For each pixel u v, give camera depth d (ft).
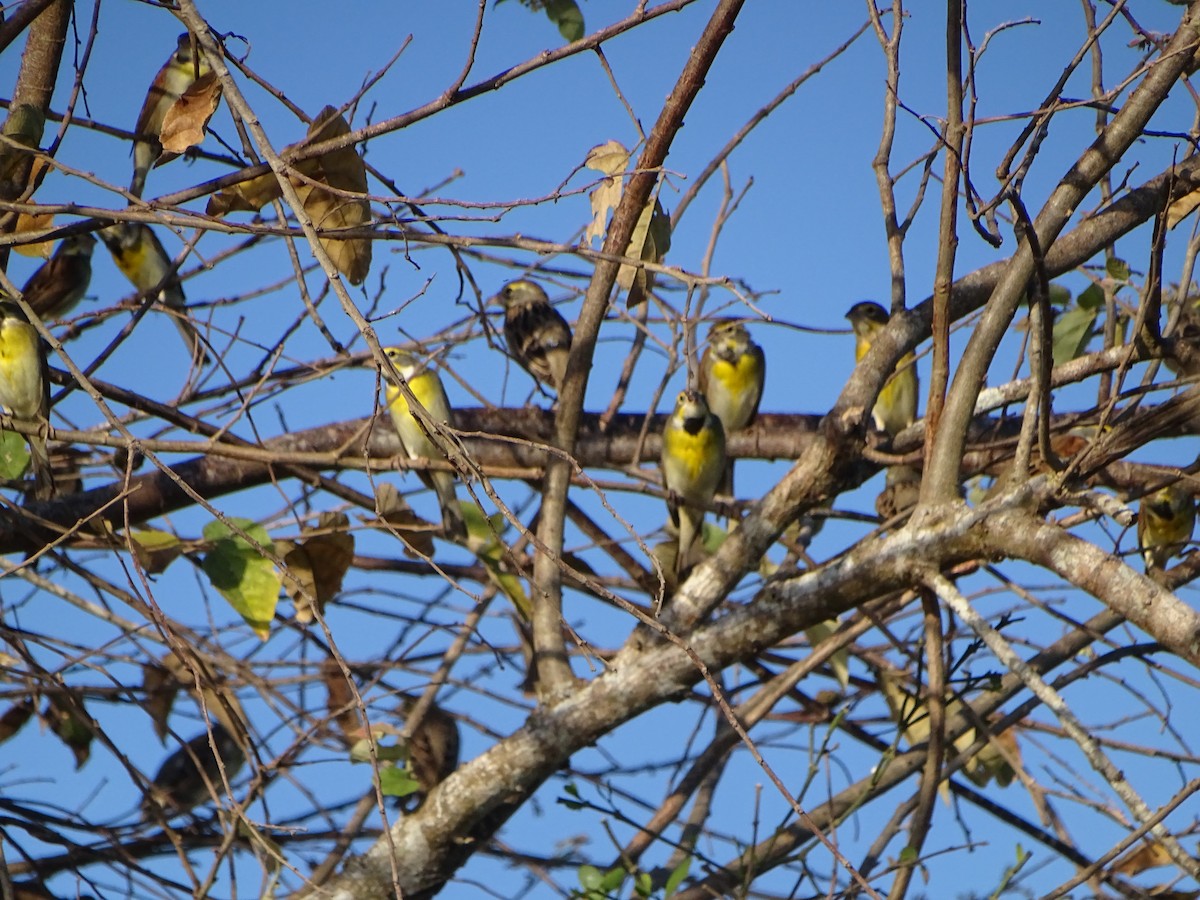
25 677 27.76
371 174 26.73
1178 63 24.82
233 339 28.48
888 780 32.04
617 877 26.86
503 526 34.50
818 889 27.45
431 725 32.58
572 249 20.21
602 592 19.29
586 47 23.66
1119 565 23.04
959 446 25.57
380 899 27.89
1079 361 29.25
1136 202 29.19
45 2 26.94
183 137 26.21
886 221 29.78
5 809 27.94
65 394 34.27
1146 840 28.12
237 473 35.22
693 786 31.01
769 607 26.94
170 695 31.07
